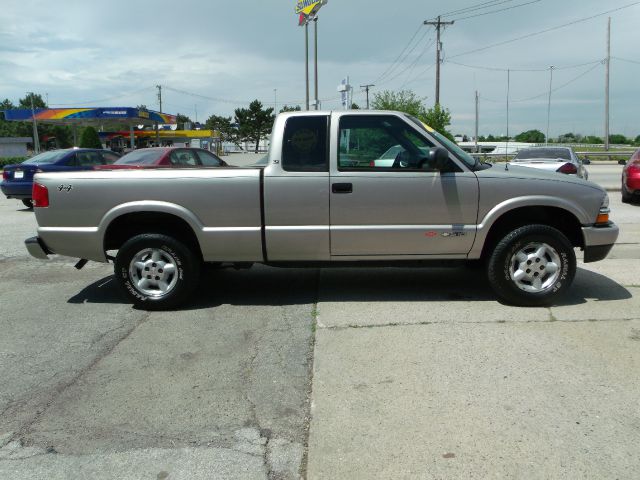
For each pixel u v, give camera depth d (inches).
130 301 224.5
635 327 181.0
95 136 1652.3
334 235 201.2
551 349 164.4
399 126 203.0
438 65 1627.7
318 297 223.6
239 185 200.2
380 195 198.8
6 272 281.3
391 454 114.9
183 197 201.8
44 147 3334.2
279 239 202.2
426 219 200.5
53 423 131.2
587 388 140.1
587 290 224.5
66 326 197.8
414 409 132.3
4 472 112.3
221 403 138.8
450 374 149.8
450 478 106.7
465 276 251.9
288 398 140.7
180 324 197.2
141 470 112.0
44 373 158.9
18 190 506.6
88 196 204.2
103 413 135.3
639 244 319.0
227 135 3698.3
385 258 205.9
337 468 110.8
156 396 143.3
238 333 186.5
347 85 667.4
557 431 121.1
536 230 198.1
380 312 202.2
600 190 203.3
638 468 108.0
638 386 140.6
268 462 114.0
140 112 1534.2
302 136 201.8
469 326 185.2
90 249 208.2
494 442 117.7
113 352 172.7
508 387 141.6
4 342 183.3
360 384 145.9
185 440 122.7
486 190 198.5
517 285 202.4
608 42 1833.2
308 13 1066.1
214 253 205.2
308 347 172.6
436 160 191.2
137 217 211.0
